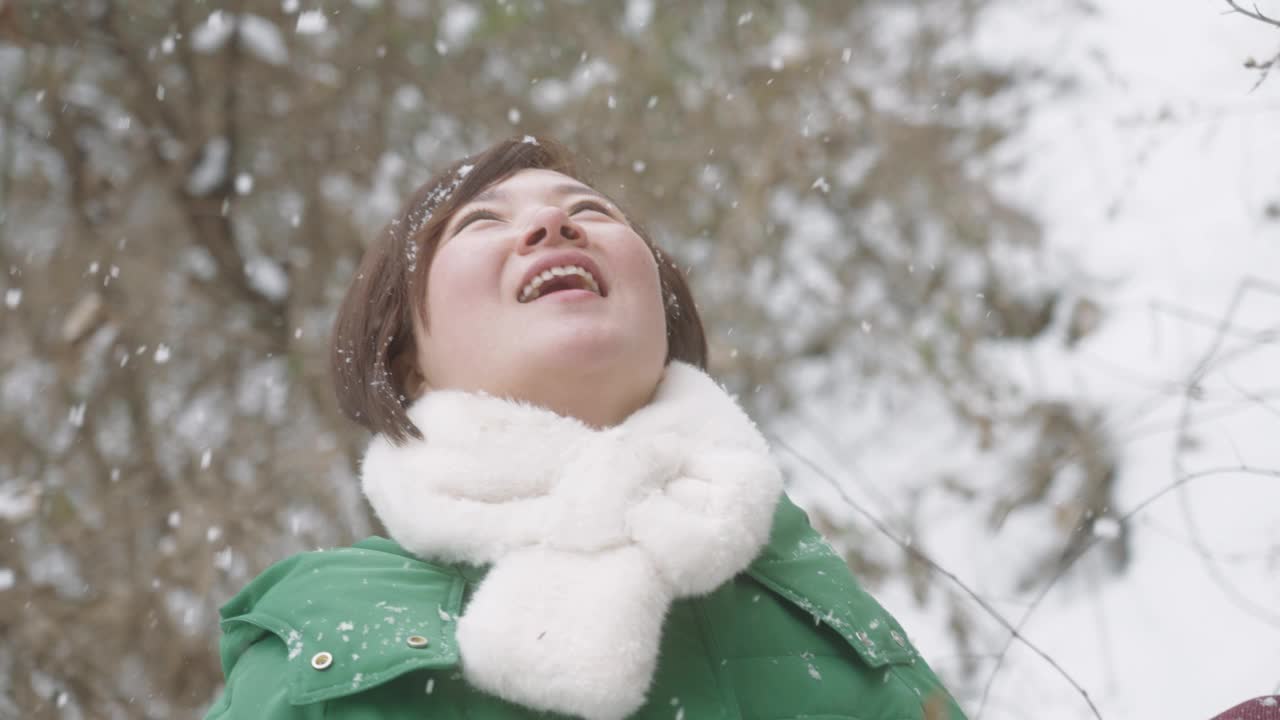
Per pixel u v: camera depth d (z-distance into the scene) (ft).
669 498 4.83
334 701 4.55
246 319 13.34
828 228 13.67
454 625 4.68
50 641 11.44
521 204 5.63
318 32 13.78
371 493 5.21
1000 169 13.74
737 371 12.87
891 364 12.88
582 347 5.12
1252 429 10.06
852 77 14.08
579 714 4.32
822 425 12.60
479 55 13.93
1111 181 12.94
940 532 11.00
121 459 12.46
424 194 5.99
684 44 14.03
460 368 5.29
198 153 13.60
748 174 13.44
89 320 12.63
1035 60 13.91
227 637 5.10
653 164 13.50
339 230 13.61
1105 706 9.43
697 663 4.86
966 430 11.98
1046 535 10.53
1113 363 11.58
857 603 5.40
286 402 12.95
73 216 13.32
